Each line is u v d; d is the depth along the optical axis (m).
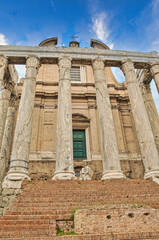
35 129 21.16
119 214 6.80
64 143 12.73
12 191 10.12
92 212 6.79
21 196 8.91
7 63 16.72
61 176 11.47
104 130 13.78
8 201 9.75
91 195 9.04
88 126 22.42
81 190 9.59
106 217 6.71
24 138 12.76
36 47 17.30
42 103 23.00
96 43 25.53
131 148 22.11
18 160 11.89
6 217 7.21
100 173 19.53
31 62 16.22
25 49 17.06
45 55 17.02
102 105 14.80
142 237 5.98
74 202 8.27
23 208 7.79
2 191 10.16
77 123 22.39
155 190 9.88
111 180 11.40
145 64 18.41
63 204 8.11
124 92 25.69
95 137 21.64
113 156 12.77
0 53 16.62
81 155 21.08
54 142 20.98
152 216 6.87
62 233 6.47
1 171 16.67
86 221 6.59
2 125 16.41
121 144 21.77
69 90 15.19
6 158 17.94
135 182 11.12
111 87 25.38
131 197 8.91
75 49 17.73
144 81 21.00
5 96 17.92
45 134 21.36
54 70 25.77
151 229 6.56
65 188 9.80
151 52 18.95
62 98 14.58
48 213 7.42
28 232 6.35
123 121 23.78
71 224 6.86
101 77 16.20
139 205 7.39
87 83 24.91
